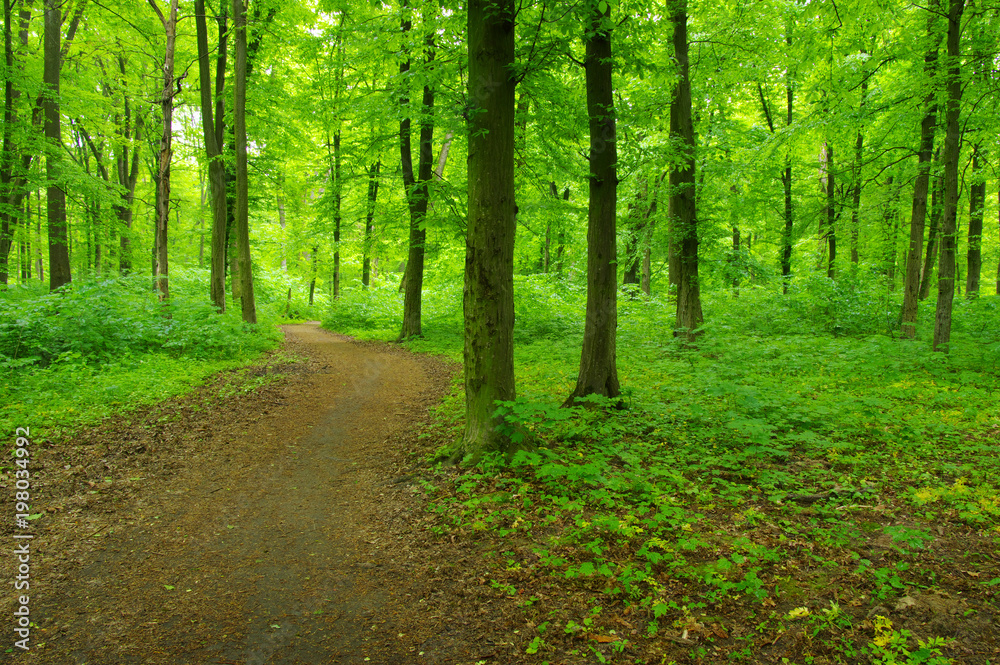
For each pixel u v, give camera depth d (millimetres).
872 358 8539
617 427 5832
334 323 21656
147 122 20953
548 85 8500
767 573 3293
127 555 4266
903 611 2855
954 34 8500
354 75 13742
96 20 17031
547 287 16375
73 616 3465
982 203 14758
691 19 13062
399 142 14477
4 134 14008
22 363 8273
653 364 9742
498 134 5383
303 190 21562
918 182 10469
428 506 4801
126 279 13523
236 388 9469
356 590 3711
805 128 11812
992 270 26688
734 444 5492
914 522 3730
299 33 14859
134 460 6195
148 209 25984
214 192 14773
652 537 3789
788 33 11453
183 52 18125
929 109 9984
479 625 3174
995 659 2494
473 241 5578
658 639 2861
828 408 5836
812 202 16172
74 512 4918
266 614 3494
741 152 15227
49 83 14305
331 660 3027
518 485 4902
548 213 12109
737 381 7203
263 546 4430
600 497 4273
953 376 7516
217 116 16766
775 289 14414
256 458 6531
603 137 6809
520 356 11766
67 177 14523
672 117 10422
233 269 20156
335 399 9383
